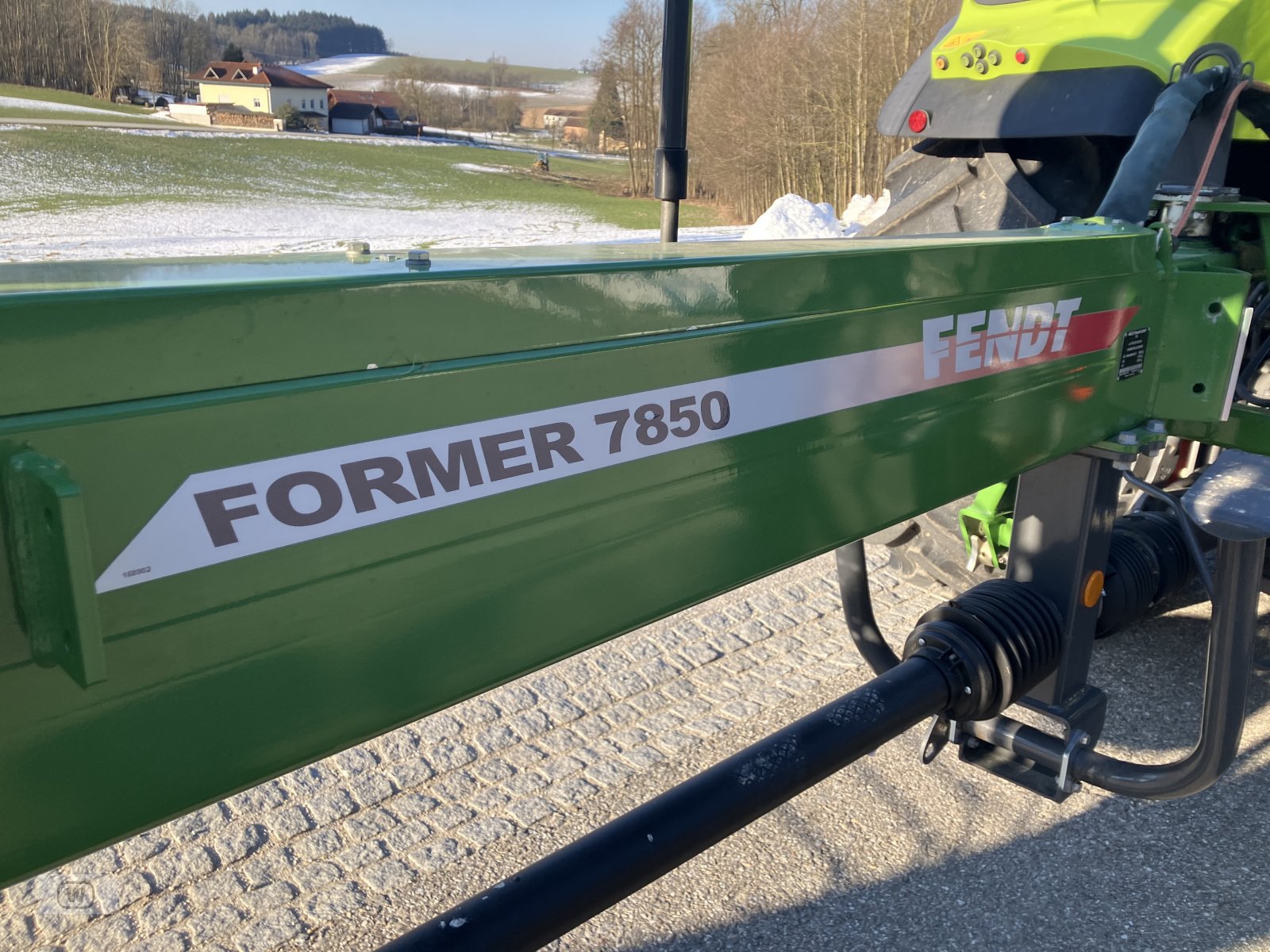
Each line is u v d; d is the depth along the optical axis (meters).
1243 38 2.56
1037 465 1.72
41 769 0.76
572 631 1.10
